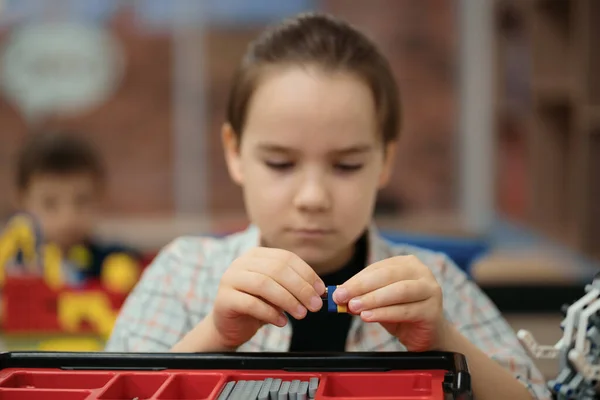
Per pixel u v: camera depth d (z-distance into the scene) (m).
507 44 3.34
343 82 0.74
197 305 0.89
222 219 3.54
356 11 3.46
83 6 3.44
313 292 0.60
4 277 1.64
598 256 2.54
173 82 3.51
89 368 0.56
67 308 1.64
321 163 0.74
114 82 3.48
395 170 3.49
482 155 3.47
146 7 3.47
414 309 0.61
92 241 2.04
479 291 0.91
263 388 0.51
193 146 3.54
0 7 3.40
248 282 0.61
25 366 0.56
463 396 0.49
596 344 0.52
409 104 3.48
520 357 0.80
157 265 0.93
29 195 2.00
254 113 0.76
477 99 3.46
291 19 0.88
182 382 0.54
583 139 2.55
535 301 2.35
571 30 2.89
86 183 2.02
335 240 0.74
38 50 3.44
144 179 3.52
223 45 3.51
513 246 2.85
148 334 0.87
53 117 3.46
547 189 3.08
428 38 3.46
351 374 0.54
